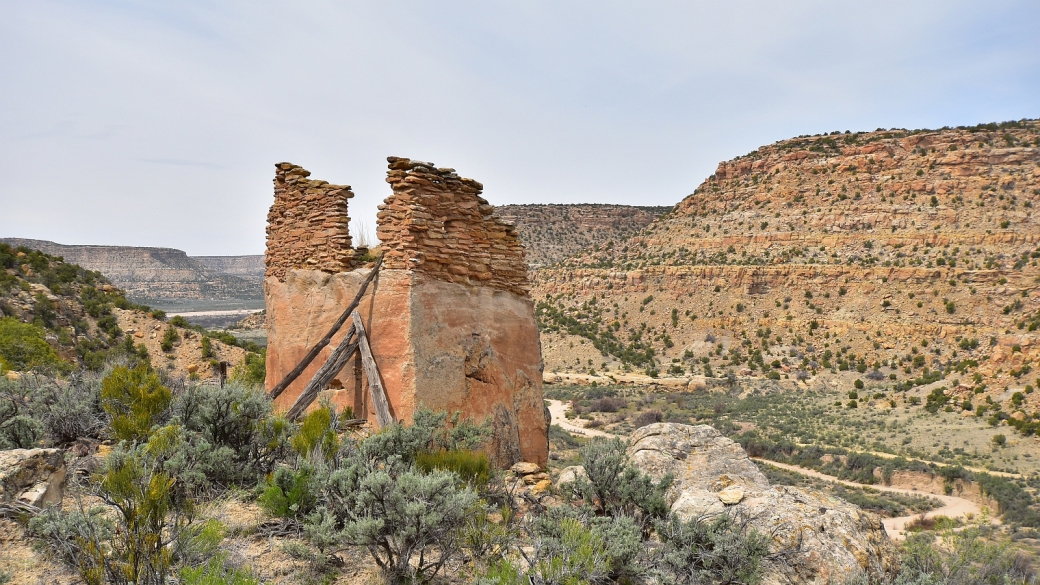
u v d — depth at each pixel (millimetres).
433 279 10469
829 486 43250
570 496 8781
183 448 7219
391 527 6059
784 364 99438
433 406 10055
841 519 7930
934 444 54750
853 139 143750
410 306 9961
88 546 5059
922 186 122438
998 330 89750
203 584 4930
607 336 119062
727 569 6660
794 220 128875
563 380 98750
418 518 5895
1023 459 48250
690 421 67438
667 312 120625
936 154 126125
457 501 6262
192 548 5516
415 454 8312
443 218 10773
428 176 10539
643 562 6809
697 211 148000
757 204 138250
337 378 10820
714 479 9602
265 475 7891
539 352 12523
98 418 9328
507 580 5703
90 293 44156
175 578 5086
